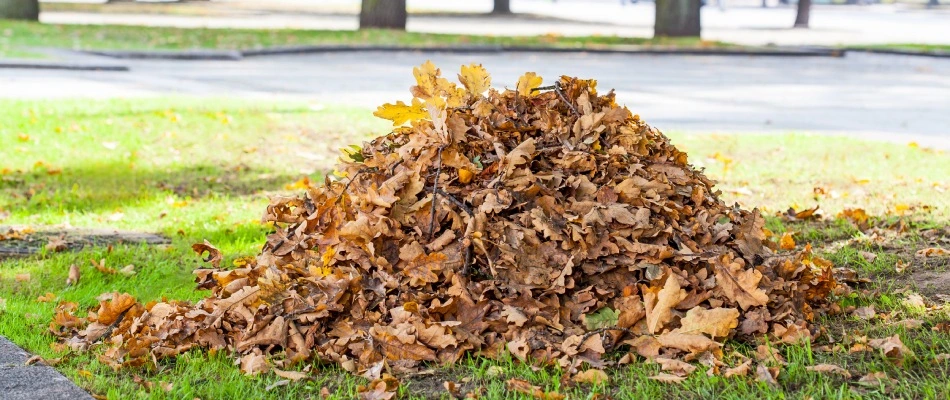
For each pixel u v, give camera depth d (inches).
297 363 166.6
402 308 171.9
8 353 169.9
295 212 200.8
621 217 181.6
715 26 1449.3
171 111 459.5
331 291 175.8
